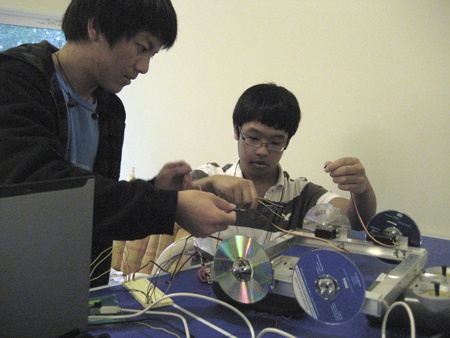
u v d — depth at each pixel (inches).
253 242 25.8
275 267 28.3
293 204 47.3
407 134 56.9
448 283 25.9
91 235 22.7
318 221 37.4
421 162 56.2
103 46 31.6
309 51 64.7
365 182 41.7
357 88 60.6
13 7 108.6
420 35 54.7
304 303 23.6
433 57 54.0
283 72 68.1
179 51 83.8
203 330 26.1
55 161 25.7
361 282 22.4
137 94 96.8
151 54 32.9
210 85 78.6
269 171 46.6
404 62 56.3
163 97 89.2
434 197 55.7
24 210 19.6
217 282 29.1
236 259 26.1
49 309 21.3
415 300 24.8
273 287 26.1
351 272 22.7
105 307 28.0
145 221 25.3
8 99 28.3
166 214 25.5
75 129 39.3
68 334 22.4
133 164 100.3
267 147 43.1
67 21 33.3
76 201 21.6
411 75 55.9
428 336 25.2
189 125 83.7
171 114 87.6
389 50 57.3
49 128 31.3
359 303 22.4
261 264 25.4
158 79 89.9
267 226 45.2
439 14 53.0
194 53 80.9
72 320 22.5
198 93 81.0
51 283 21.2
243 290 25.9
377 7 57.6
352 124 61.6
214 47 77.2
